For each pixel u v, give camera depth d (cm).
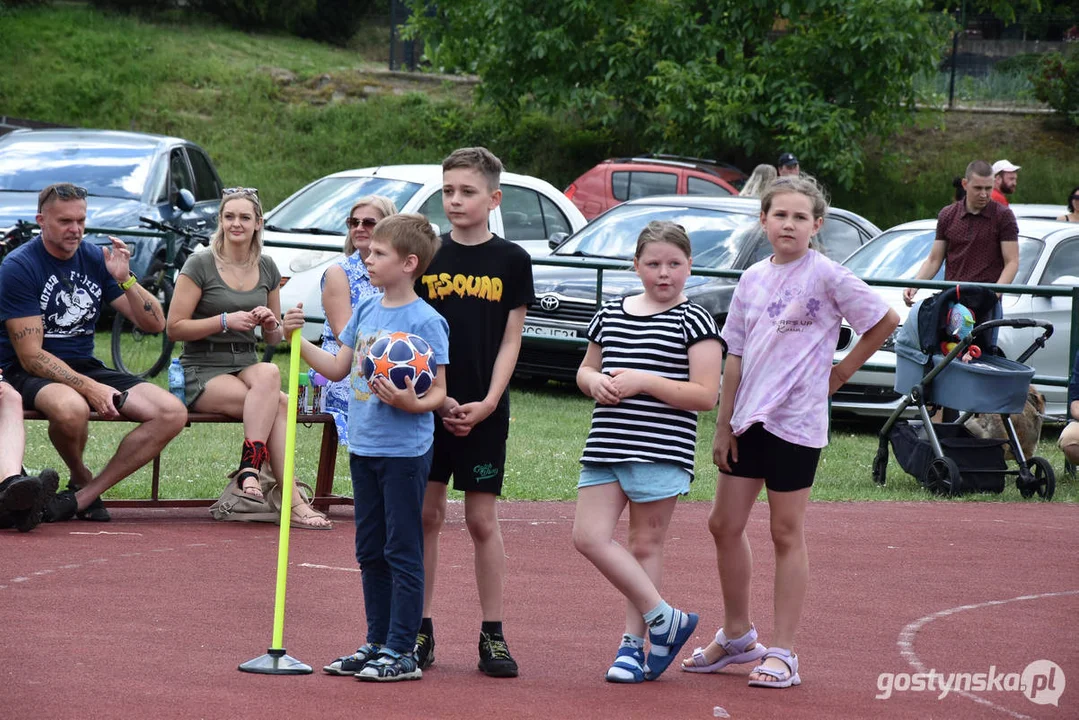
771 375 927
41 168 2845
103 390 1397
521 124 5366
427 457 905
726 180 3875
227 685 867
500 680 914
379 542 916
